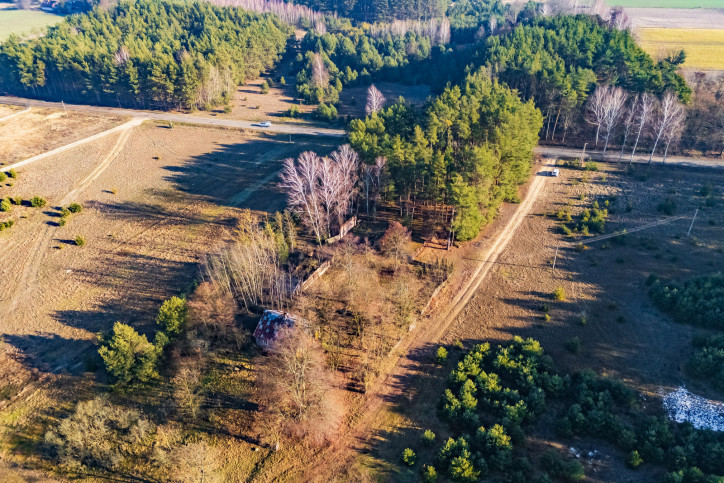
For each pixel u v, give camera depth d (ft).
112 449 150.41
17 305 215.10
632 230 249.34
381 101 419.13
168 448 149.59
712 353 164.66
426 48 570.87
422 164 236.84
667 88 322.55
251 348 183.83
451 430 152.87
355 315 196.34
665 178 293.23
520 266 229.04
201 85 458.91
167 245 254.88
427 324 196.95
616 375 167.94
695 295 191.93
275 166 344.90
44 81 513.04
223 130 419.95
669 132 303.68
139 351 168.66
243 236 222.07
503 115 253.65
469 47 506.89
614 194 282.15
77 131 417.08
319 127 423.64
